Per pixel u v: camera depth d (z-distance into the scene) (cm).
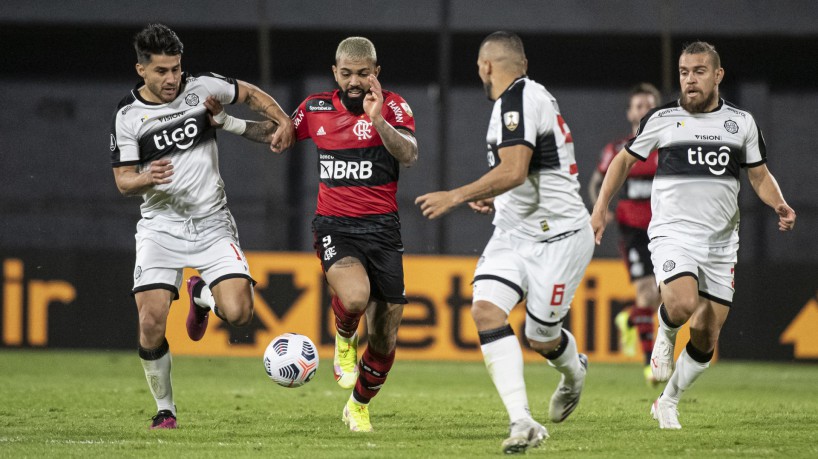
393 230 2148
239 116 5672
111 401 2853
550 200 1844
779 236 5878
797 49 6116
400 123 2145
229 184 6053
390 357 2145
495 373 1811
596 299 4459
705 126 2212
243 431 2148
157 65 2062
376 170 2130
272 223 5106
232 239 2192
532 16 5981
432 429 2222
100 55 6238
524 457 1728
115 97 6262
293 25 5969
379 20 5972
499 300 1839
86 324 4638
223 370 4178
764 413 2641
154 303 2095
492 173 1759
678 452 1814
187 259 2139
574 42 6091
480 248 5553
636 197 3597
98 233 5944
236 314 2103
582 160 6219
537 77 6222
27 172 6209
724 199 2205
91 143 6247
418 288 4466
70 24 5991
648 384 3725
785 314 4659
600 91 6219
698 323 2197
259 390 3297
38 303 4616
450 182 6125
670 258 2167
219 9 5984
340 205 2138
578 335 4450
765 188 2256
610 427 2256
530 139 1769
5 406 2694
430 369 4372
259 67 6166
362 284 2056
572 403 2155
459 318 4456
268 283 4462
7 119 6206
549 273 1855
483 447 1873
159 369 2144
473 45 6072
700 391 3516
